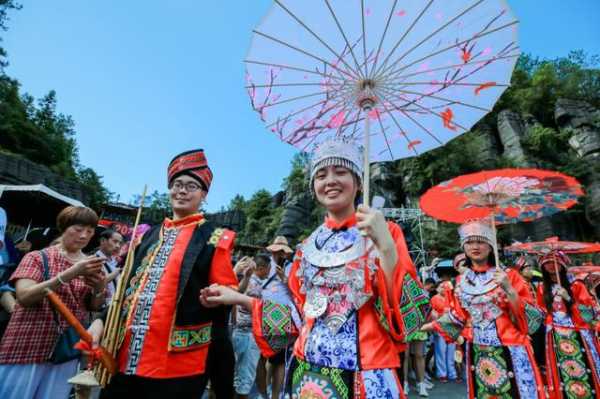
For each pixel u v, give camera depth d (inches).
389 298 50.3
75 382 65.2
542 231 1170.6
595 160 1272.1
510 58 56.9
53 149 1678.2
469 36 56.3
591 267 271.1
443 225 1184.8
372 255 54.9
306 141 77.8
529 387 117.4
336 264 56.9
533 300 130.6
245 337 167.8
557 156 1358.3
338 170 64.4
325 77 64.9
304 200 1659.7
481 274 139.8
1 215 117.7
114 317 76.5
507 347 124.7
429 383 251.1
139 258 91.0
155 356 74.0
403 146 77.2
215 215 1389.0
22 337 93.1
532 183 113.7
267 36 63.5
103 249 173.3
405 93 64.7
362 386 49.9
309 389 53.5
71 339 98.2
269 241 1868.8
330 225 65.2
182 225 93.0
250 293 183.0
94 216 110.1
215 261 85.0
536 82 1631.4
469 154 1350.9
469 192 124.3
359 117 73.9
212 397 118.6
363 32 58.7
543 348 195.9
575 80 1619.1
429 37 57.4
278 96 70.1
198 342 79.2
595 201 1168.8
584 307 179.0
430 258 988.6
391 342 54.1
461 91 62.9
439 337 281.0
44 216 291.0
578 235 1194.0
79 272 90.7
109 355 72.8
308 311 58.0
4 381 90.0
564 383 173.9
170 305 78.2
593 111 1455.5
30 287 90.4
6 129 1440.7
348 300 54.7
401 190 1417.3
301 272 63.1
